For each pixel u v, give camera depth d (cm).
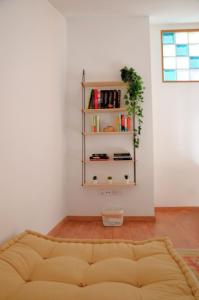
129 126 378
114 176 391
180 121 449
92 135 395
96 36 398
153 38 453
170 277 140
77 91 396
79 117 395
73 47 400
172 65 455
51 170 313
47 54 303
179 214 420
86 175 394
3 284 129
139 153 387
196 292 124
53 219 321
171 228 339
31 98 249
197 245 268
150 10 376
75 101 396
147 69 390
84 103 395
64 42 386
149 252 174
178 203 445
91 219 388
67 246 185
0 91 187
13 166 208
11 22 206
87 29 399
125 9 371
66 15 380
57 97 344
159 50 453
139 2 352
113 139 393
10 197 203
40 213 272
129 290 126
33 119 254
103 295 121
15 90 213
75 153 394
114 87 394
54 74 331
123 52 394
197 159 446
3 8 193
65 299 120
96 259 169
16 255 161
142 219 381
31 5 253
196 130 448
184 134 448
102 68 396
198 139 447
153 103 452
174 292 126
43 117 285
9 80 202
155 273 143
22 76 228
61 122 364
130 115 383
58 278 143
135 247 184
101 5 355
